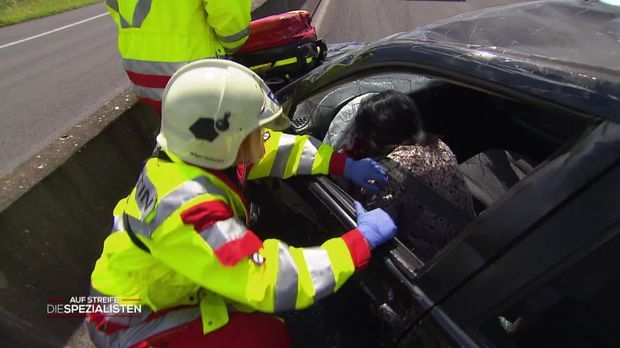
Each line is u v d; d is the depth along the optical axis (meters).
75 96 6.24
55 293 1.82
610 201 0.74
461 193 1.43
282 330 1.43
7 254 1.62
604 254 0.77
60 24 13.85
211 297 1.27
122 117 2.53
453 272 1.01
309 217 1.68
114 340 1.32
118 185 2.40
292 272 1.08
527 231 0.86
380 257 1.24
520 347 0.94
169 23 2.16
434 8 7.94
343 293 1.49
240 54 2.75
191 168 1.09
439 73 1.16
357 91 2.07
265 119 1.13
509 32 1.23
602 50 1.04
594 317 0.84
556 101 0.88
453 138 2.02
